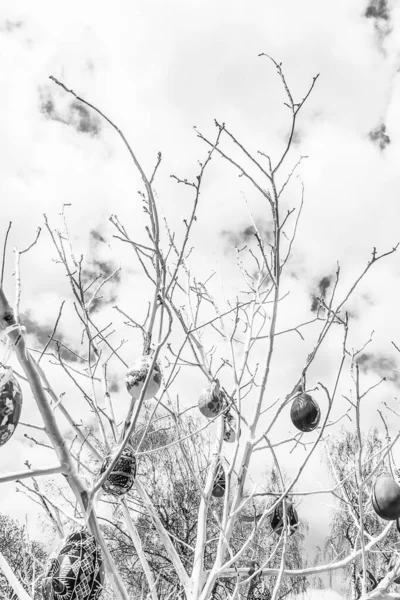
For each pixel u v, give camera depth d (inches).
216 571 27.3
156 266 27.0
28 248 22.1
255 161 29.6
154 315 29.1
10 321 17.0
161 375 30.3
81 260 35.1
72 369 33.7
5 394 18.9
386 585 28.5
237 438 30.5
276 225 30.6
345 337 28.3
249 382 34.8
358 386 28.2
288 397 30.4
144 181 24.6
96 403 31.1
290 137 29.8
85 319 34.1
